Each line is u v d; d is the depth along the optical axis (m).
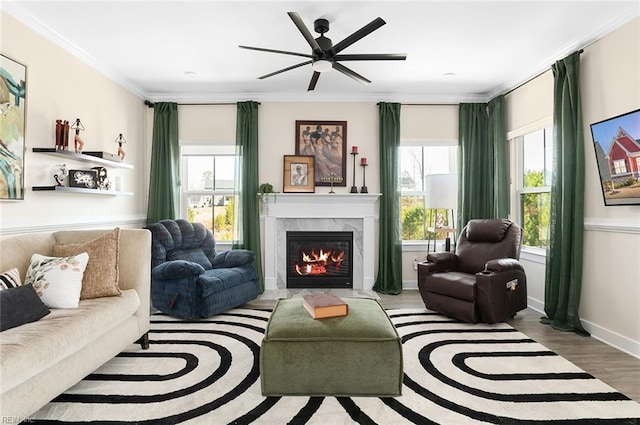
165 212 4.44
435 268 3.54
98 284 2.32
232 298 3.55
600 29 2.84
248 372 2.25
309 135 4.61
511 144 4.29
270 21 2.80
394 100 4.61
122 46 3.22
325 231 4.62
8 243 2.27
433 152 4.77
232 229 4.69
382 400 1.91
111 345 2.18
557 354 2.55
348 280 4.64
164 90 4.45
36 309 1.90
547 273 3.31
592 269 2.97
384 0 2.52
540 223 3.88
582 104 3.07
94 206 3.52
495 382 2.12
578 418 1.75
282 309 2.32
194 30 2.94
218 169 4.76
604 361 2.45
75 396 1.96
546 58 3.48
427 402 1.90
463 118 4.54
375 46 3.24
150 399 1.93
